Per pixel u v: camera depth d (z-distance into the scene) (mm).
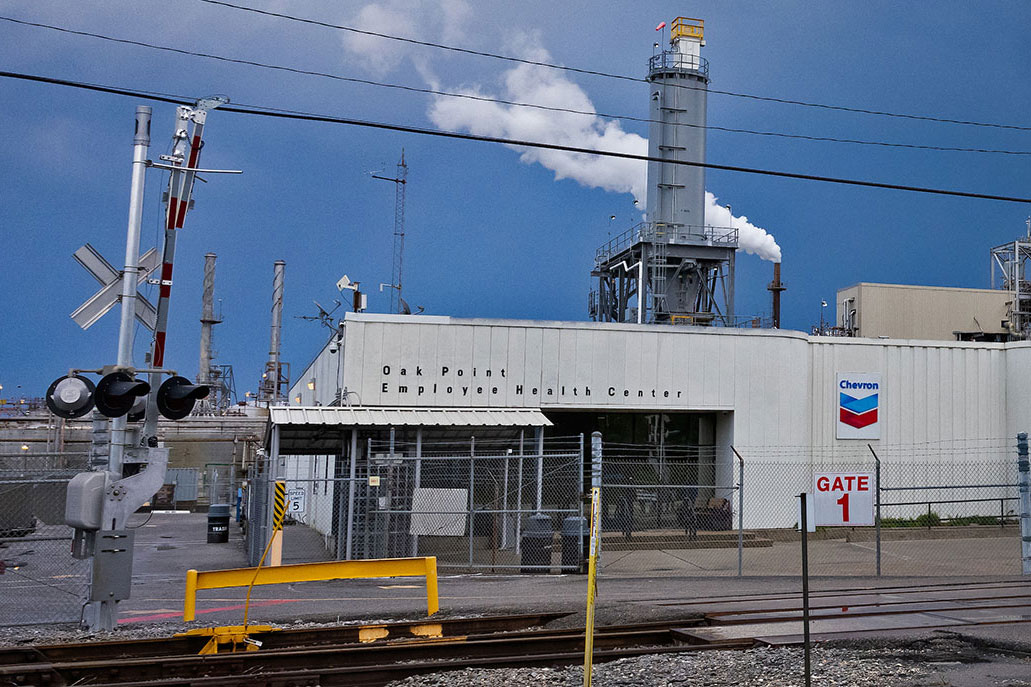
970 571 20438
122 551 12148
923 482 32219
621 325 29297
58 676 9086
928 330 42562
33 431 45719
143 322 12594
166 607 15070
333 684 9031
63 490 18031
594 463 20641
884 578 18234
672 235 41281
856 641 10664
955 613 12625
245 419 51125
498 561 22453
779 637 10938
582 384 28781
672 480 30922
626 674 9227
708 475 31047
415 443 25703
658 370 29469
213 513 28906
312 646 10711
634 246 41562
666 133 43500
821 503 18922
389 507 22141
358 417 23391
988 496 32562
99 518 12062
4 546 21656
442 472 26391
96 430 12414
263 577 11344
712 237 41875
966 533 29688
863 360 32250
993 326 42969
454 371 27812
